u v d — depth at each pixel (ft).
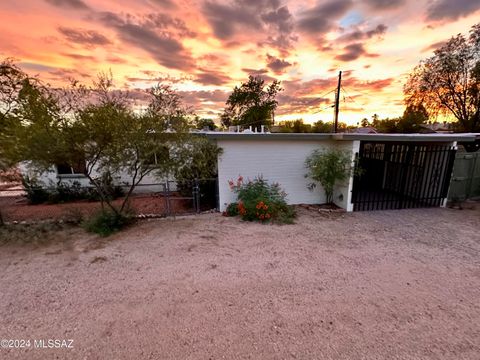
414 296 9.71
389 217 20.18
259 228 17.76
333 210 21.93
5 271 11.94
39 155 14.46
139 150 15.99
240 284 10.66
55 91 14.33
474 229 17.30
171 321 8.36
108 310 8.98
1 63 15.94
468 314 8.63
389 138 20.57
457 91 49.21
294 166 22.98
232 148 21.53
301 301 9.44
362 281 10.84
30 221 18.86
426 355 6.86
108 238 16.02
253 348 7.18
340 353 6.95
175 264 12.53
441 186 23.38
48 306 9.25
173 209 23.04
